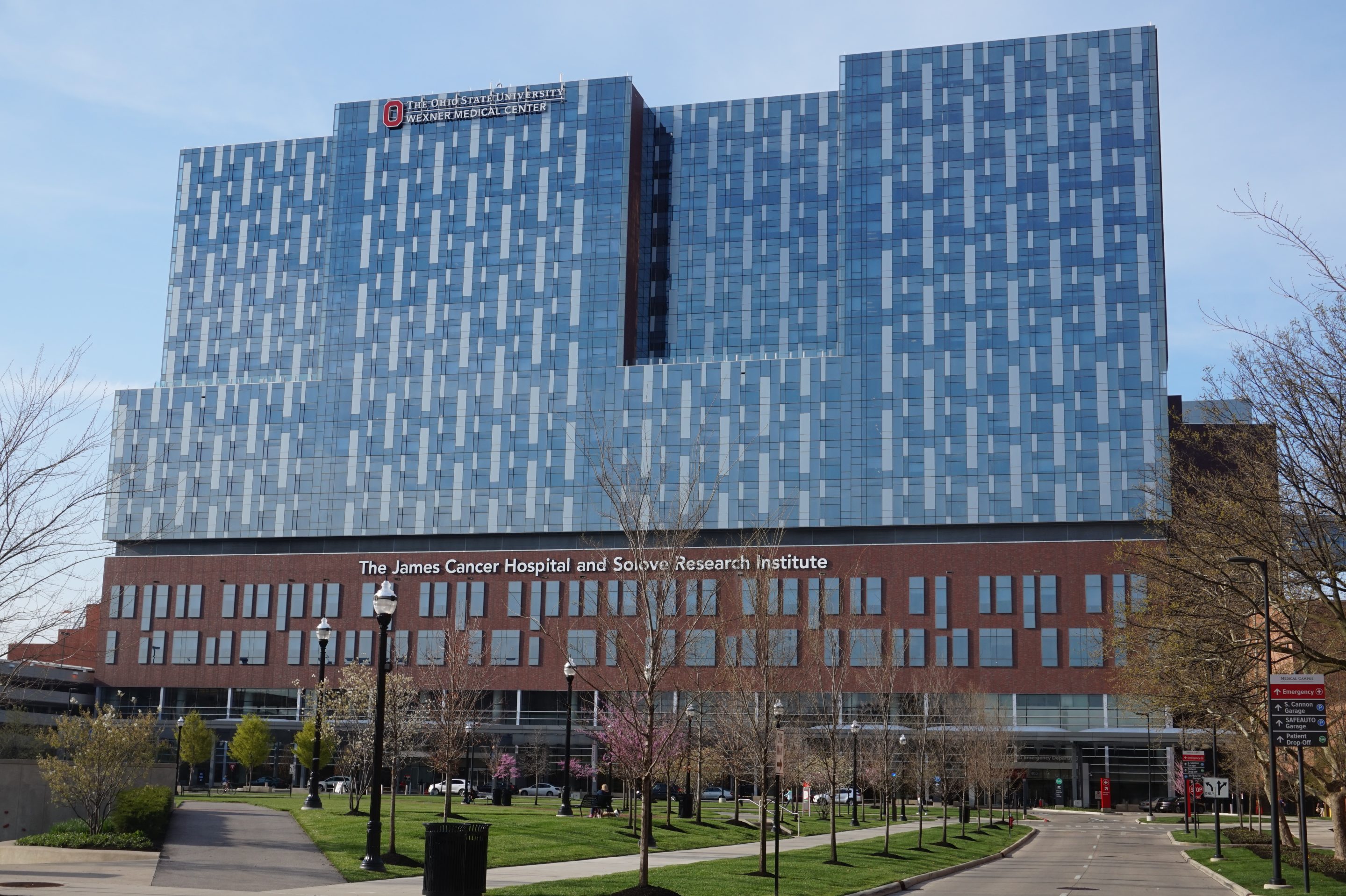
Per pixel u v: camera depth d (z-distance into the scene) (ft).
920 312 400.26
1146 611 146.41
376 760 103.35
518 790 367.86
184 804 169.27
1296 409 105.40
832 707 169.68
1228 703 138.21
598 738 333.01
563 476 415.03
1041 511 380.58
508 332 429.38
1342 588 112.27
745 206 433.89
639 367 416.67
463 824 82.38
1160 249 388.57
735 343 424.05
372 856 101.40
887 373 398.83
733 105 442.50
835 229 425.28
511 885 97.40
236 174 474.90
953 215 404.36
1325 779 163.43
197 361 461.37
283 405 442.50
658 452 407.85
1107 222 393.91
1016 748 329.11
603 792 196.13
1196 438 131.44
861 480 393.50
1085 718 365.81
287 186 469.16
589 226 430.61
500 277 433.89
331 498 431.43
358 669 214.69
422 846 117.80
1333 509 106.93
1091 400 384.47
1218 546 125.08
